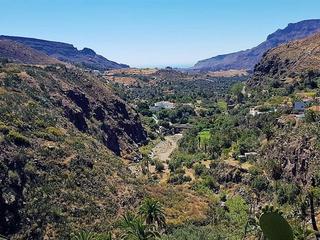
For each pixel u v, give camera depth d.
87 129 133.88
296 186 81.44
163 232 69.25
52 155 82.56
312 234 39.69
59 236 65.62
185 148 141.88
